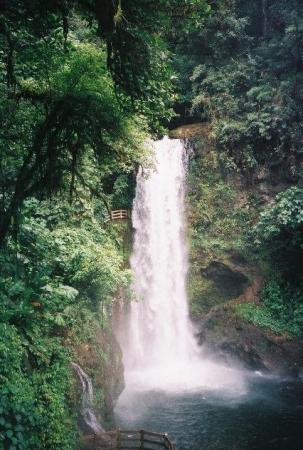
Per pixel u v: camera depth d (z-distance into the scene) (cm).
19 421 686
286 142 1748
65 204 1329
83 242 1285
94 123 812
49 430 771
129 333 1772
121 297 1656
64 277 1165
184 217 1912
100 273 1233
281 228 1614
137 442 1087
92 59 795
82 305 1233
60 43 779
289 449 1076
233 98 1897
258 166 1827
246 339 1675
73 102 798
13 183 964
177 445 1095
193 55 2055
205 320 1830
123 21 645
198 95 2000
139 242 1934
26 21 701
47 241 1170
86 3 662
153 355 1858
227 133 1841
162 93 800
